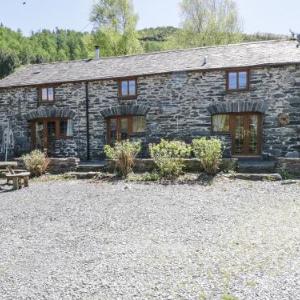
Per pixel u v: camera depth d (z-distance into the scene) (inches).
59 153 726.5
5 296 183.8
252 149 616.7
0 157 759.7
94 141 697.6
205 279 190.7
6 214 354.0
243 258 215.9
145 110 657.0
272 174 461.1
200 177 482.0
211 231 271.9
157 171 516.7
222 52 679.7
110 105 682.2
